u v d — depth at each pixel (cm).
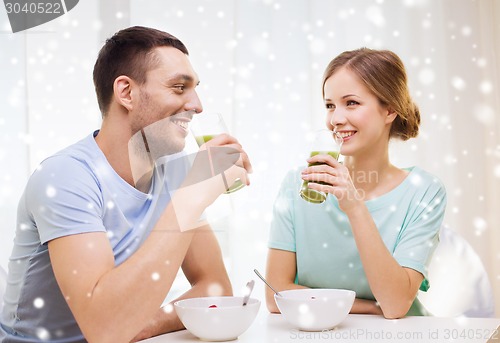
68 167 114
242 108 227
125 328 100
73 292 103
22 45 202
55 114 209
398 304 125
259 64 228
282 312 111
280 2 230
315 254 152
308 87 230
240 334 104
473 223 237
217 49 227
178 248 104
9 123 200
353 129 147
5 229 197
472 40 240
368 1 234
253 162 226
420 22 237
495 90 240
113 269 102
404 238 146
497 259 238
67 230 108
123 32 128
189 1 225
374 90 146
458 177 237
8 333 125
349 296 109
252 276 218
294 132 229
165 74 124
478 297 155
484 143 238
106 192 119
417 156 234
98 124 211
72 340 120
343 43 233
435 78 238
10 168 199
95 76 129
